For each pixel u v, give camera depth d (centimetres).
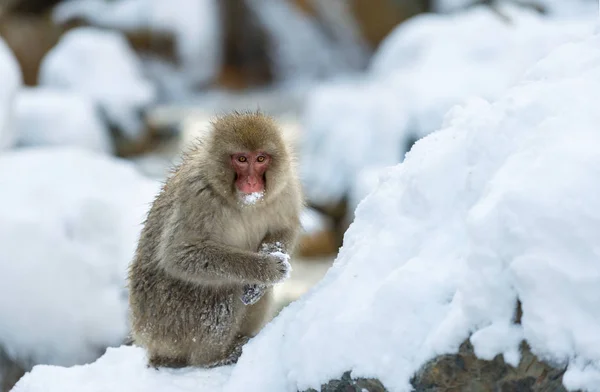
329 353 536
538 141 515
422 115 1819
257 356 597
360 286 562
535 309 466
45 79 2612
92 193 1217
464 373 489
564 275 463
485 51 1877
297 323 578
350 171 1961
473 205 540
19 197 1188
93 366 709
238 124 707
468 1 2812
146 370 698
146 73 3425
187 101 3425
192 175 708
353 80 3775
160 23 3472
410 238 564
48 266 1127
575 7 2398
